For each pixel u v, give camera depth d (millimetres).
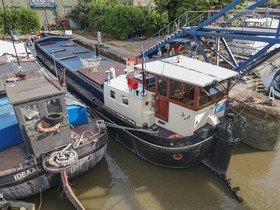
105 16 29516
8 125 7727
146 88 8859
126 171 9297
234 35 10719
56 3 34906
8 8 28688
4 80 10406
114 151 10359
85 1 36469
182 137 7984
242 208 7723
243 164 9766
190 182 8750
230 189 8336
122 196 8234
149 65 8852
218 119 8680
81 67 14516
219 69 8398
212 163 8977
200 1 21266
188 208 7789
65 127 7145
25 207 7094
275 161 9984
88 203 7934
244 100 10766
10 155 7543
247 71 11539
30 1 32844
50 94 6668
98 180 8867
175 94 7992
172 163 8852
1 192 7012
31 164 7027
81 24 35750
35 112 6750
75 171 8062
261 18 20438
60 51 18203
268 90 14258
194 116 7766
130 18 26922
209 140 8250
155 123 9109
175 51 15633
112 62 15289
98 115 11289
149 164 9531
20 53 16234
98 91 11305
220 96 8453
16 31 26703
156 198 8164
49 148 7121
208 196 8195
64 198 7914
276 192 8328
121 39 27719
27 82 7727
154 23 27297
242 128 10719
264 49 10484
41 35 24734
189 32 12727
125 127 9016
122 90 9430
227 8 10750
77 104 9086
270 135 10102
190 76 7750
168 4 25750
